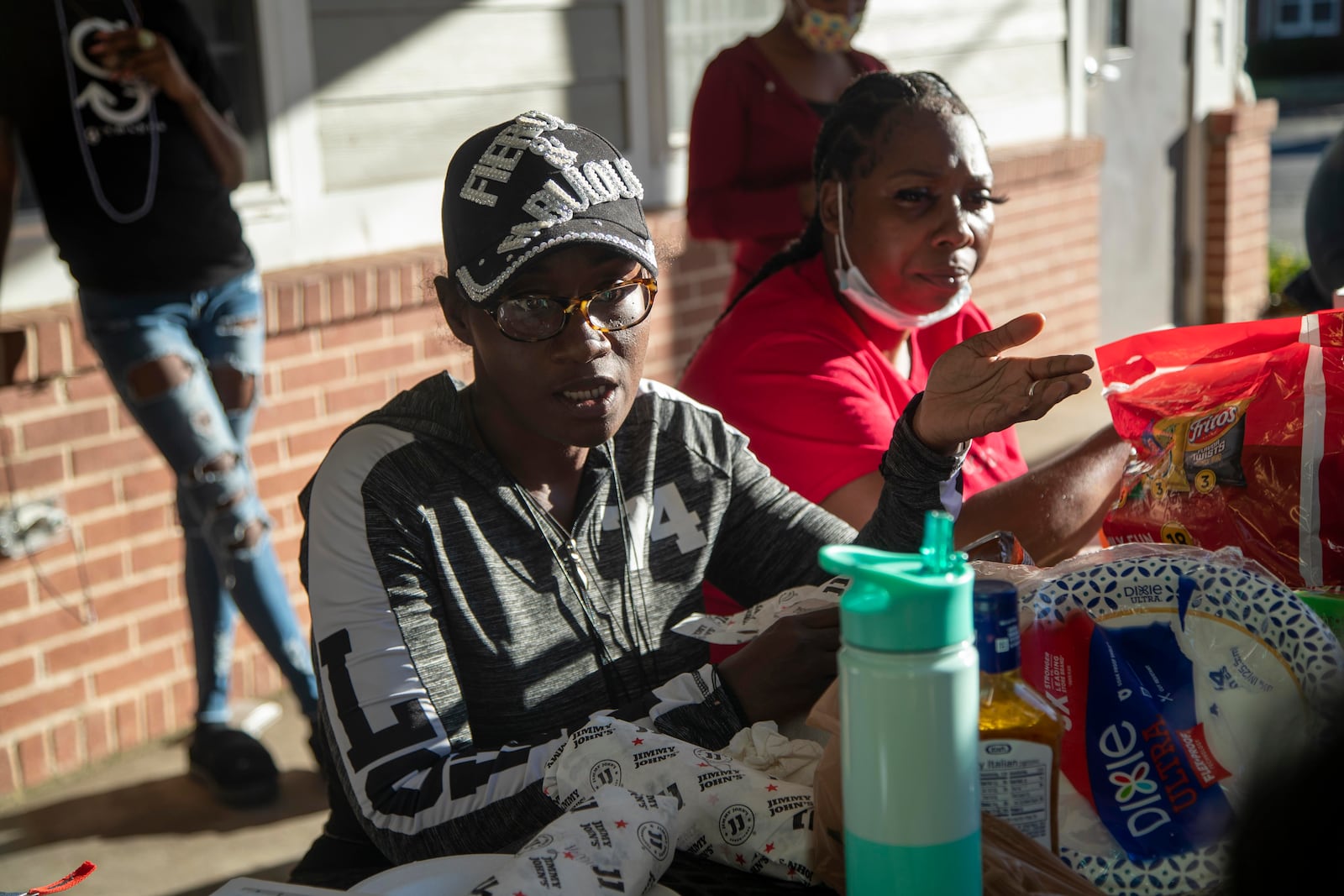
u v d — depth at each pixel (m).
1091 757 0.96
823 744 1.19
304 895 0.94
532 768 1.26
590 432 1.39
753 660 1.28
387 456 1.43
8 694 3.27
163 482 3.49
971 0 5.78
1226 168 7.45
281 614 3.25
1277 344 1.31
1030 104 6.23
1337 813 0.56
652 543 1.57
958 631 0.79
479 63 4.09
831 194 1.99
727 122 3.45
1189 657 0.99
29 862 3.02
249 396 3.30
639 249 1.37
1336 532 1.18
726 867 1.03
